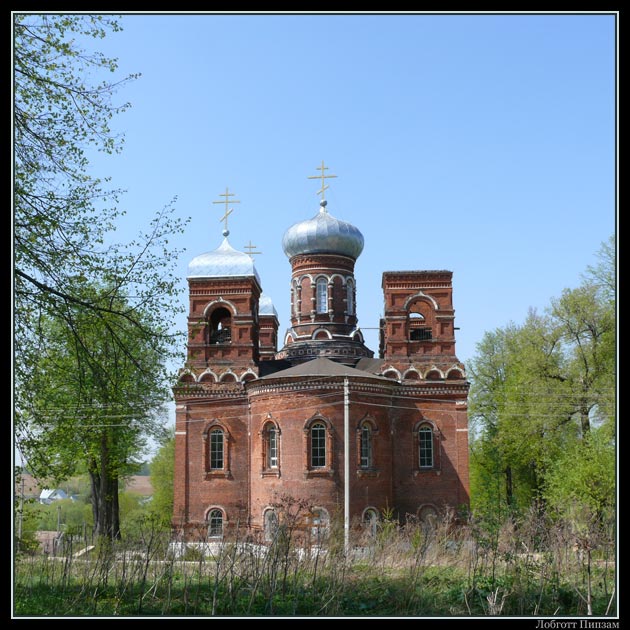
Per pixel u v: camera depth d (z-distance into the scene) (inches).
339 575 826.2
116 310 904.3
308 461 1718.8
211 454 1903.3
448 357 1898.4
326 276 2203.5
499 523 969.5
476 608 762.2
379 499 1749.5
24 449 823.7
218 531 1857.8
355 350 2128.4
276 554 832.3
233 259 1991.9
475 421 2682.1
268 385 1796.3
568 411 2026.3
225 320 2135.8
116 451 1883.6
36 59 810.2
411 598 772.0
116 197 892.6
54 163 837.8
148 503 3752.5
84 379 911.7
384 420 1804.9
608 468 1599.4
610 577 882.1
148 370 944.9
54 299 837.8
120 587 861.8
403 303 1930.4
